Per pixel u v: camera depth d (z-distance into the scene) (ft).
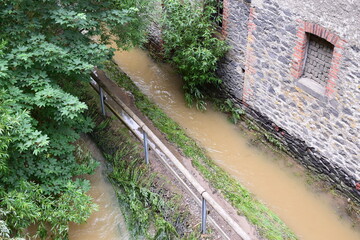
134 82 30.55
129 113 21.06
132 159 21.29
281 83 22.34
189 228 17.38
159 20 26.53
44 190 17.49
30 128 15.97
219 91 28.07
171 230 17.47
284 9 20.17
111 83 28.60
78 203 17.22
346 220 20.11
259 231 17.76
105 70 30.04
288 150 23.84
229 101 27.09
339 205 20.81
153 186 19.62
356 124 18.84
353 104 18.58
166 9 26.94
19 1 17.19
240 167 23.45
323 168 21.89
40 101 16.19
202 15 25.73
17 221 15.69
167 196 18.97
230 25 24.72
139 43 24.67
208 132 25.99
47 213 16.56
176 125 25.36
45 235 17.10
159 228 17.61
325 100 19.95
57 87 17.44
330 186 21.76
